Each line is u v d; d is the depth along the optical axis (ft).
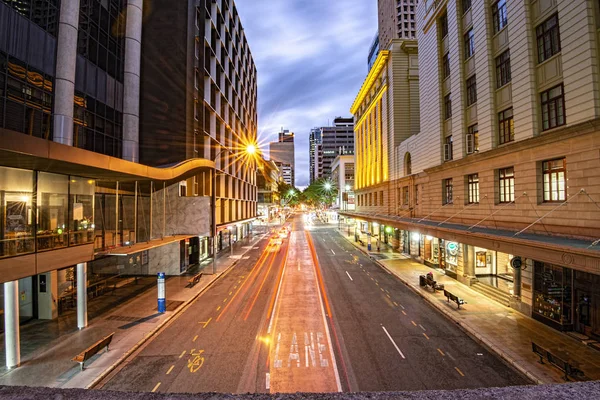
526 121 58.80
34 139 35.94
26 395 6.03
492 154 67.26
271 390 35.65
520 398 5.79
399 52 141.28
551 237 50.19
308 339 48.75
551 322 51.16
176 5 101.30
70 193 50.65
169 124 99.30
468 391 6.18
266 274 94.53
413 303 66.33
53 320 56.44
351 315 59.21
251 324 55.11
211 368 40.55
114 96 82.28
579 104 48.39
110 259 80.07
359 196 215.72
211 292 75.82
